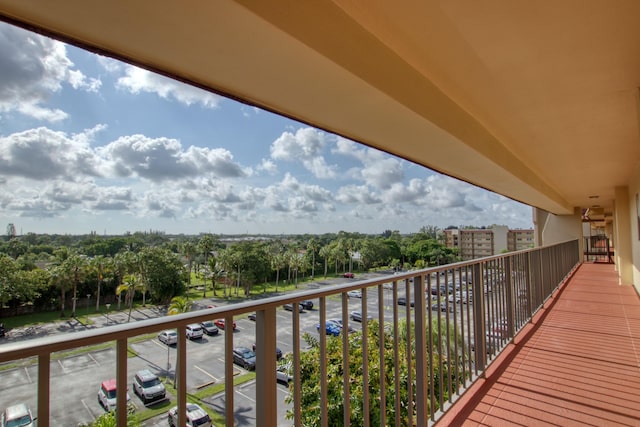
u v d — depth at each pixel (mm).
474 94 2928
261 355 1114
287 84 1943
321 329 1320
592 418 2115
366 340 1496
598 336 3664
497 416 2131
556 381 2609
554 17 1910
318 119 2531
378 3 1780
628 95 2965
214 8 1258
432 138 3000
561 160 5410
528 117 3490
